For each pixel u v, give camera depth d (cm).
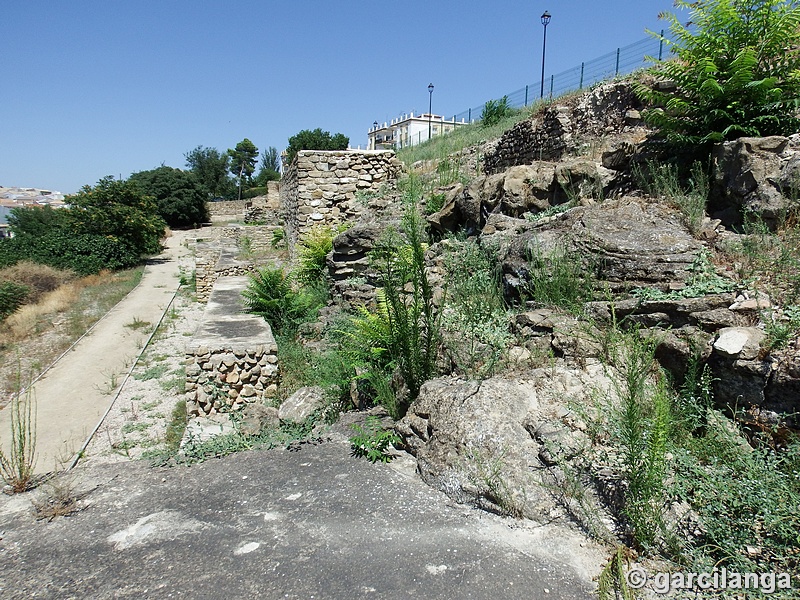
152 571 273
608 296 420
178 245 3488
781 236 450
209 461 405
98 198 2795
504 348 447
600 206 538
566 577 257
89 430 789
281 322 881
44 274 2180
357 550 283
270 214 2861
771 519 251
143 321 1568
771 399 323
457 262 637
